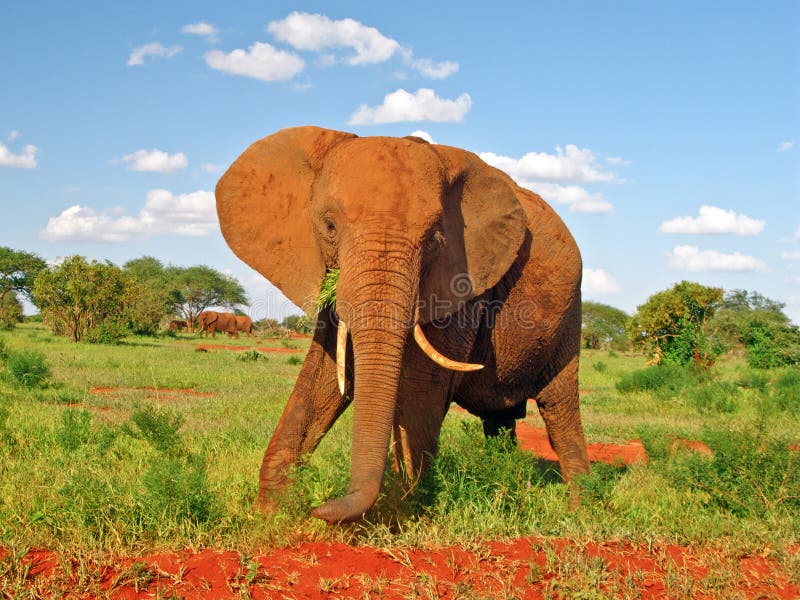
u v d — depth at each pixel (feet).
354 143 16.92
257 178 17.97
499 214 18.60
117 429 28.86
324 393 18.02
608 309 222.28
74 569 13.94
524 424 44.62
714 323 101.76
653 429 39.50
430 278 16.92
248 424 33.99
